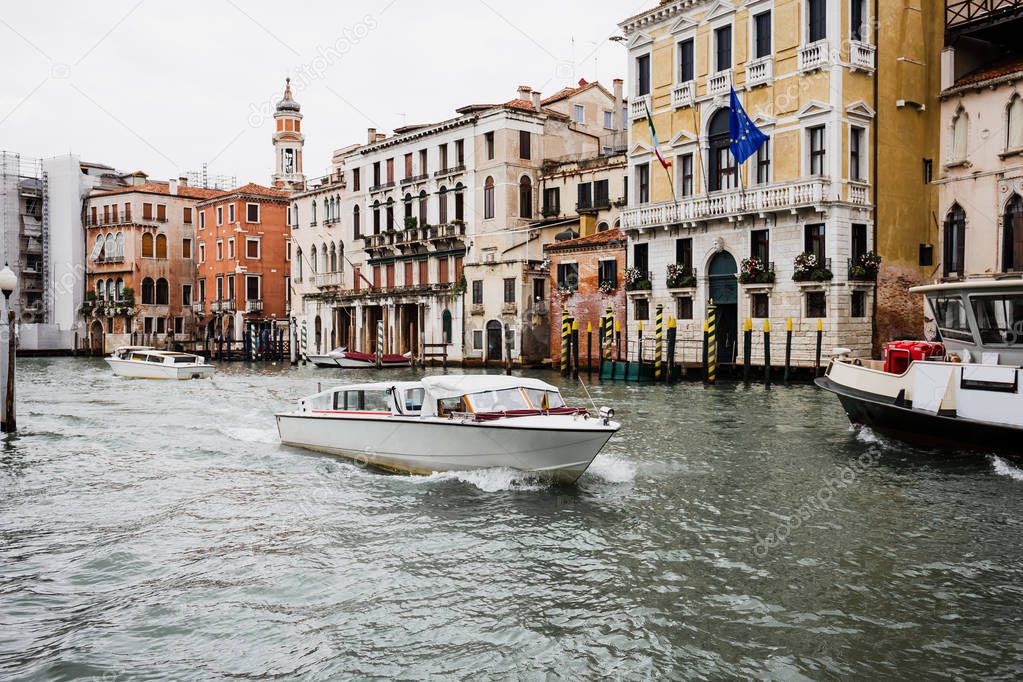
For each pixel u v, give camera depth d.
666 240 33.50
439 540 10.08
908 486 12.38
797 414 20.11
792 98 28.84
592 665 6.86
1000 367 13.45
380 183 53.94
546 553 9.55
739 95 30.70
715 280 32.00
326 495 12.37
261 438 17.70
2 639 7.46
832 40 27.67
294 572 9.02
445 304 47.75
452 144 48.16
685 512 11.14
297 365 53.00
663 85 33.75
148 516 11.39
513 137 44.69
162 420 21.20
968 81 27.73
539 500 11.81
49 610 8.10
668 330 29.23
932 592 8.27
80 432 18.89
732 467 13.91
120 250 68.00
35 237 71.94
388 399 14.23
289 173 72.25
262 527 10.77
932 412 14.34
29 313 71.19
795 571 8.88
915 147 29.95
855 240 28.36
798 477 13.11
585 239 38.00
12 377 18.52
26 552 9.84
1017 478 12.85
